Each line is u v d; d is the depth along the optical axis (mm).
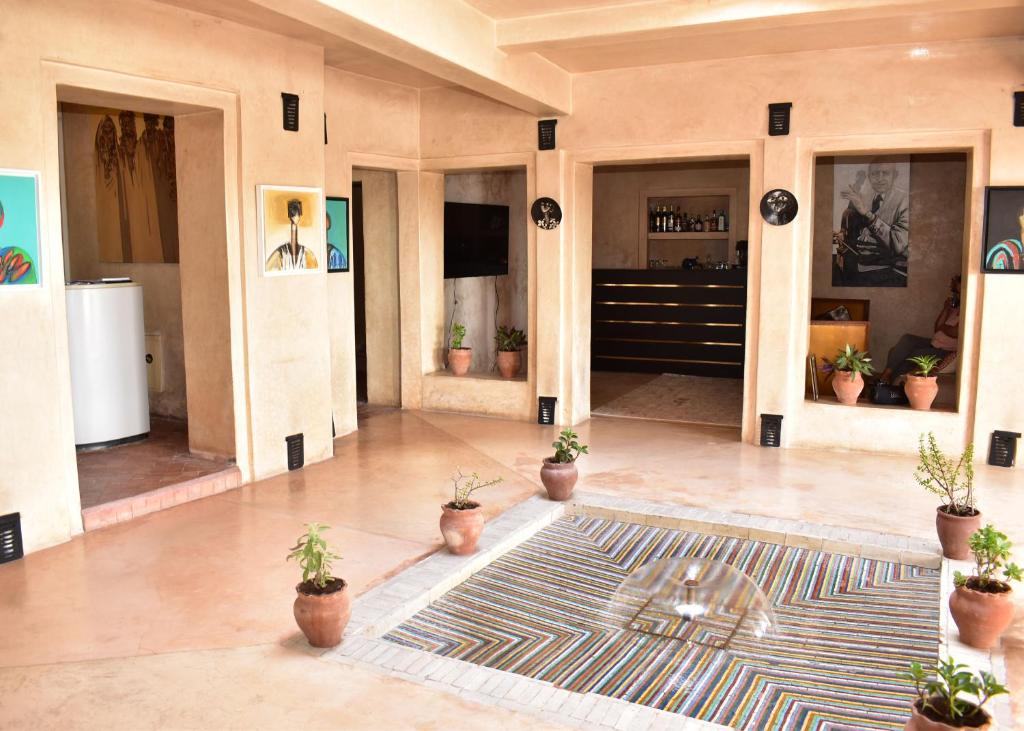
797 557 5215
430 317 9227
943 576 4727
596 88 7922
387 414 9055
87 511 5402
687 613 4312
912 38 6621
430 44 5566
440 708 3393
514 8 6051
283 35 6430
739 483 6469
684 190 12242
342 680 3604
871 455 7281
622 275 12016
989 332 6781
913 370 8648
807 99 7152
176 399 8266
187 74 5715
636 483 6484
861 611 4504
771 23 5730
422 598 4492
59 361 5113
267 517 5703
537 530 5676
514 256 11211
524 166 8477
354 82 7926
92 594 4461
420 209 8930
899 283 10672
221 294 6355
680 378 11570
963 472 6680
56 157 5020
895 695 3684
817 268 11000
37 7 4816
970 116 6684
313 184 6840
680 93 7602
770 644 4145
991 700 3467
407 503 6012
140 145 8039
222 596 4441
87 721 3275
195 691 3506
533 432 8203
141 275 8281
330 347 7852
